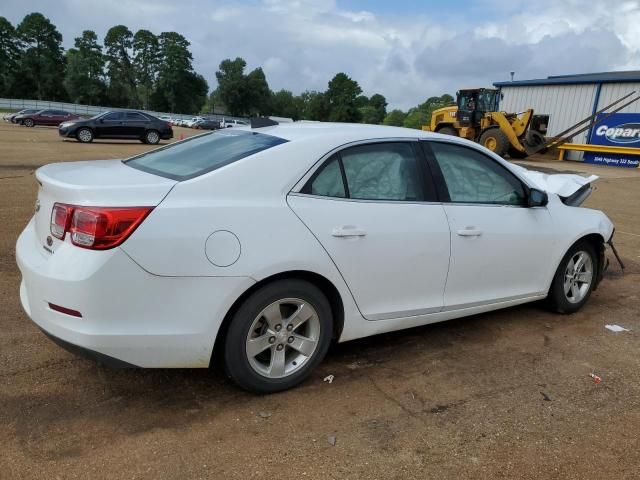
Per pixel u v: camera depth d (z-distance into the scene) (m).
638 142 24.14
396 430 2.90
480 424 2.99
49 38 99.00
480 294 4.04
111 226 2.62
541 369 3.70
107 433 2.75
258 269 2.91
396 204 3.49
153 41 109.62
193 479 2.45
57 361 3.44
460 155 3.95
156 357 2.81
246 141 3.42
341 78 108.00
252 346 3.04
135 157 3.82
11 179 10.38
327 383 3.37
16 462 2.49
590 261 4.82
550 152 26.91
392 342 4.05
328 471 2.55
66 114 37.69
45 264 2.76
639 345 4.18
